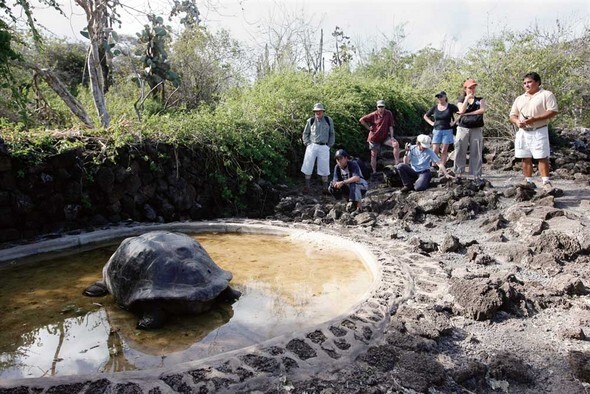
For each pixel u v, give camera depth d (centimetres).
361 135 1138
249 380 267
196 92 1295
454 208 665
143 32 1133
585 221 560
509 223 604
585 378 279
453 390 271
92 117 942
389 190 829
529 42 1208
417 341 313
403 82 1870
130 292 355
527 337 332
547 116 646
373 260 478
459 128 817
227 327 346
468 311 363
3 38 541
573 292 396
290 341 306
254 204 759
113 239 580
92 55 849
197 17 1004
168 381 262
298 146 952
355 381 272
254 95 1018
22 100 605
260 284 430
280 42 1437
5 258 494
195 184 706
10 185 545
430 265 469
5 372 287
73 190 592
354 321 336
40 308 376
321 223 650
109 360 300
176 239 392
